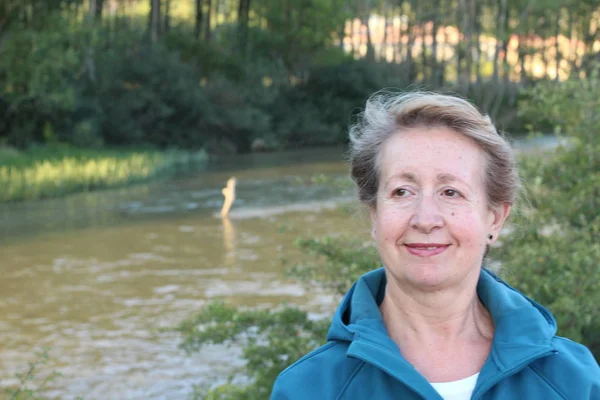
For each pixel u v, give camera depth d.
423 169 1.63
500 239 6.40
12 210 25.78
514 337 1.59
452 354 1.66
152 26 54.53
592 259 6.08
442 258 1.60
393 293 1.69
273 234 20.33
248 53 56.88
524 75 61.34
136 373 10.56
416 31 67.56
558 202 6.91
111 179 31.59
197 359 11.01
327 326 6.94
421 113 1.68
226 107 47.72
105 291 15.12
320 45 57.88
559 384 1.57
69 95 39.25
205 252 18.42
